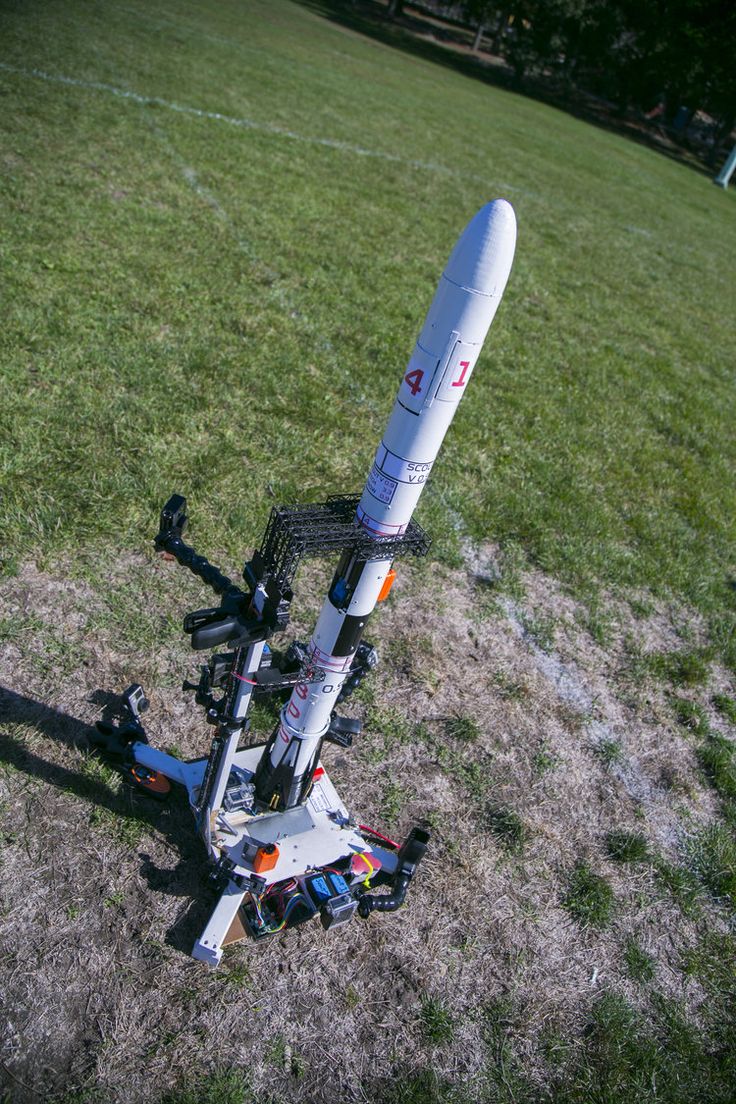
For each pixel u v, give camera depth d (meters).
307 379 8.03
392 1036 3.51
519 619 6.00
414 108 23.92
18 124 12.27
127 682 4.62
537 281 13.45
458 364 2.85
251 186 12.95
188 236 10.45
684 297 15.34
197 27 24.31
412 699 5.09
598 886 4.29
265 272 10.15
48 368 6.88
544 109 35.25
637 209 21.75
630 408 9.84
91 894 3.65
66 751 4.16
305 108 19.20
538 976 3.87
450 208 15.36
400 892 3.79
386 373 8.63
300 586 5.64
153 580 5.26
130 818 3.95
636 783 5.02
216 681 3.30
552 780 4.86
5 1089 3.04
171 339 7.95
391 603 5.77
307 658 3.56
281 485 6.34
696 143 45.12
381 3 49.47
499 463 7.73
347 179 15.02
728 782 5.14
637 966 4.00
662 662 5.96
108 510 5.61
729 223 25.33
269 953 3.65
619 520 7.47
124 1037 3.25
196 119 15.43
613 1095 3.49
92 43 18.53
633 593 6.62
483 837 4.41
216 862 3.74
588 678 5.70
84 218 9.95
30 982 3.32
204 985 3.47
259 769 3.95
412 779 4.61
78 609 4.93
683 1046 3.72
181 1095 3.14
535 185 20.00
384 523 3.19
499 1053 3.55
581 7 36.56
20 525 5.28
